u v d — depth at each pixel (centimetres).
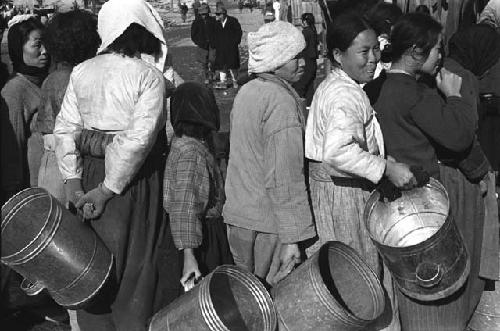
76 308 329
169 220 356
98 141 340
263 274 361
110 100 335
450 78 348
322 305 310
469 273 356
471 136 343
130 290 345
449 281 322
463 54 431
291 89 351
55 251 315
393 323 347
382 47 404
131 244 344
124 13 345
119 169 328
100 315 346
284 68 348
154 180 354
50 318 439
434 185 336
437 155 366
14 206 315
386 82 350
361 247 343
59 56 392
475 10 780
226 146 433
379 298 323
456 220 373
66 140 346
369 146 332
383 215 341
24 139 452
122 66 338
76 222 325
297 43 346
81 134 346
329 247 328
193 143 351
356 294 332
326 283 332
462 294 353
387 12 410
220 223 367
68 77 397
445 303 350
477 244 381
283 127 335
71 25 384
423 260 315
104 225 338
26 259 313
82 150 345
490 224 383
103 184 333
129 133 327
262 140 344
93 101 339
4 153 443
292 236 336
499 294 402
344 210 341
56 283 321
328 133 317
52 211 315
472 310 390
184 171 346
